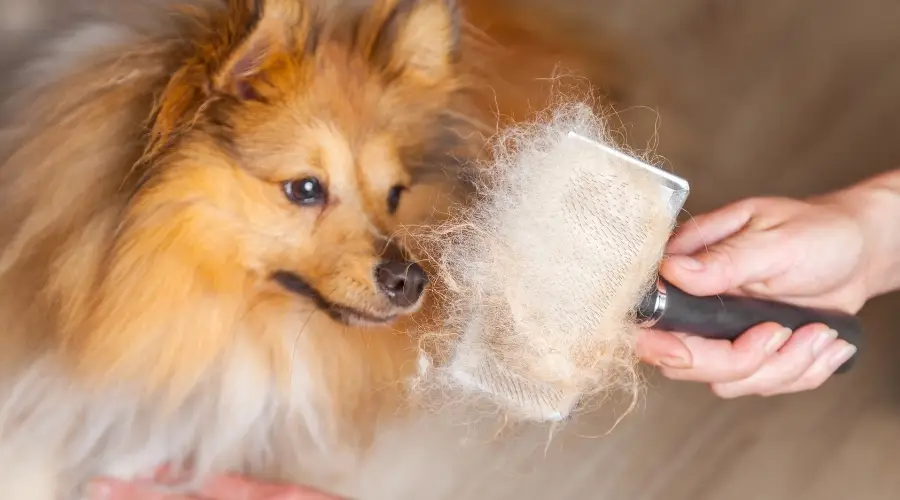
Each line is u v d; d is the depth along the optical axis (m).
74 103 0.72
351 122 0.75
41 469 0.75
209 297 0.75
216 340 0.76
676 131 1.09
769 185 1.13
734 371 0.77
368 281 0.74
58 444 0.76
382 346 0.83
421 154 0.81
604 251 0.59
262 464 0.83
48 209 0.72
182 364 0.76
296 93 0.73
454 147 0.83
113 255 0.72
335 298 0.75
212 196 0.72
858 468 1.03
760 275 0.83
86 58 0.73
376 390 0.84
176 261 0.73
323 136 0.74
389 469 0.86
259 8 0.68
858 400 1.06
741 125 1.13
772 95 1.15
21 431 0.75
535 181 0.60
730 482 0.98
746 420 1.01
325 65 0.74
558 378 0.60
